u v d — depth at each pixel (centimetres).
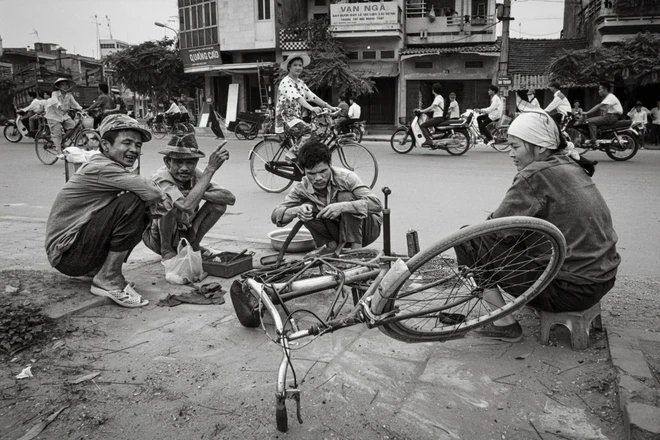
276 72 2397
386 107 2639
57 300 350
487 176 959
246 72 2722
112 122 347
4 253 473
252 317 307
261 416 232
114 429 226
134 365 278
